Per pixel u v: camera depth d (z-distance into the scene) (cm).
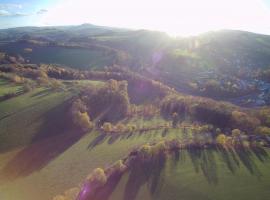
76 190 5822
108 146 7650
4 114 9050
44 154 7650
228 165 6256
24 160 7394
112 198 5594
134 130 8588
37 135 8406
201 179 5841
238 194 5425
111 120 9756
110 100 10444
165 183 5806
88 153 7438
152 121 9581
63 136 8519
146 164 6344
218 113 9588
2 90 10512
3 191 6281
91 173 6278
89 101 10219
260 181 5731
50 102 9906
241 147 6938
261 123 9431
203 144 7025
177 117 10050
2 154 7575
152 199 5481
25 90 10700
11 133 8281
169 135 8044
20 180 6625
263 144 7144
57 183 6391
